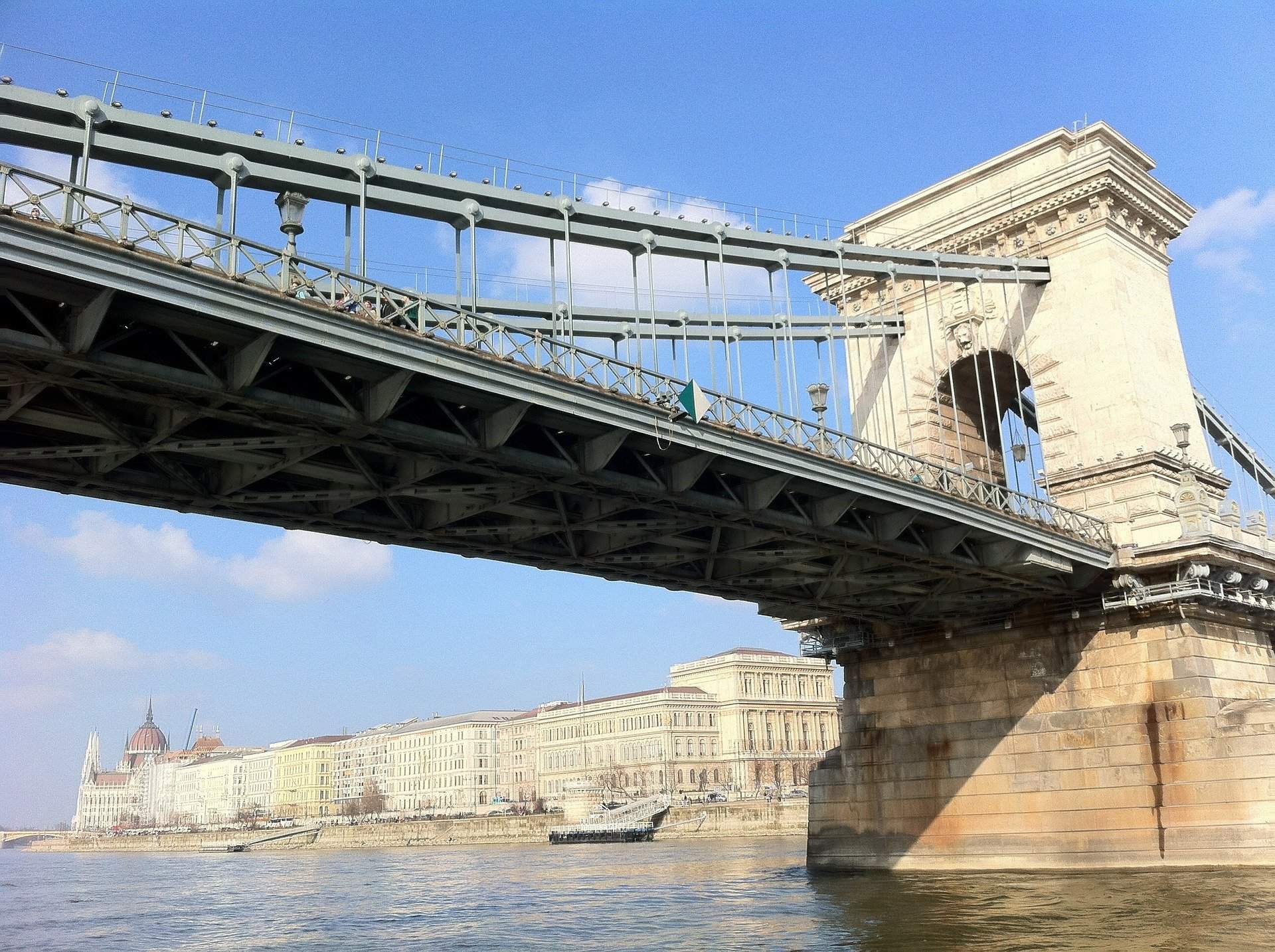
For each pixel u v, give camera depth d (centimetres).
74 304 2067
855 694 4891
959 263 4528
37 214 1944
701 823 11444
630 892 4828
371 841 15588
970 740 4478
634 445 2919
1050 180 4719
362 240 2592
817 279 5462
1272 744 3738
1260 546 4362
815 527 3400
